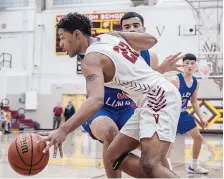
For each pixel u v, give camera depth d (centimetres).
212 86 1543
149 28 1767
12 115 1848
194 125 438
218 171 443
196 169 426
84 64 230
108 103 318
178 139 1080
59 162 503
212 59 1566
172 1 1769
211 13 1672
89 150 699
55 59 1891
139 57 250
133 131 251
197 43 1697
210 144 888
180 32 1722
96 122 294
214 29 1664
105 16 1819
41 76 1902
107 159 273
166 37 1742
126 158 261
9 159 226
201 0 1656
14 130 1766
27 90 1905
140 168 252
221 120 1406
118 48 241
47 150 212
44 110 1872
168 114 231
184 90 461
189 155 620
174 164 502
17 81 1909
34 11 1930
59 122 1770
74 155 601
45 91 1889
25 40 1930
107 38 248
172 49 1733
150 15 1770
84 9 1872
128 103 320
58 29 251
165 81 245
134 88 238
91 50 234
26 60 1925
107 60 232
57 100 1858
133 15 320
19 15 1948
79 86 1838
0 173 388
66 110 1756
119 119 319
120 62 235
